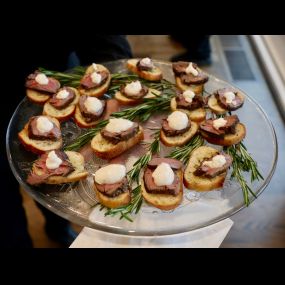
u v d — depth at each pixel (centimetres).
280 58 65
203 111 51
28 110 52
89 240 40
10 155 44
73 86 55
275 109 57
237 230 43
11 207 59
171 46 68
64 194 41
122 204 40
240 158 44
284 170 49
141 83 55
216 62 65
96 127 48
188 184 42
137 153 46
